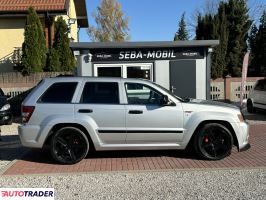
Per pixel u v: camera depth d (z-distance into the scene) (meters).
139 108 8.72
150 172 7.83
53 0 26.55
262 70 30.69
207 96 15.34
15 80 21.52
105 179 7.42
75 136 8.70
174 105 8.79
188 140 8.80
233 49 27.81
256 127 13.82
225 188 6.73
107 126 8.70
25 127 8.70
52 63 22.70
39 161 9.02
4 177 7.67
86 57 15.10
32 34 21.88
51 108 8.70
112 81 8.92
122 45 14.95
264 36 30.58
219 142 8.80
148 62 15.29
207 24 27.31
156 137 8.77
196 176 7.51
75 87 8.86
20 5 26.02
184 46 15.21
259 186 6.81
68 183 7.21
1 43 26.11
